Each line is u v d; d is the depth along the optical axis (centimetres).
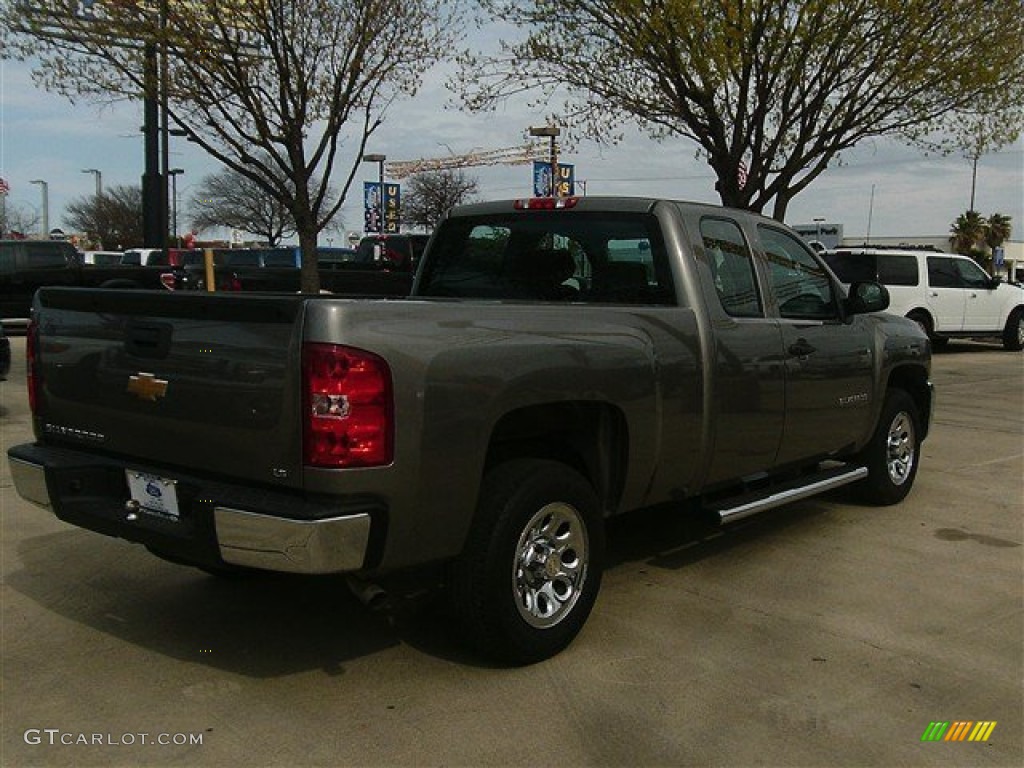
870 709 360
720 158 1212
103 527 384
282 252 2219
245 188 5088
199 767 312
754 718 351
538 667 392
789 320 538
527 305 388
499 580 371
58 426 423
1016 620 452
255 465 342
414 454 336
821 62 1162
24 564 516
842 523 625
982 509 668
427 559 353
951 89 1233
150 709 352
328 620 441
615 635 427
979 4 1127
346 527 323
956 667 398
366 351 325
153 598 468
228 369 346
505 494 374
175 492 363
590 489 412
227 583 491
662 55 1143
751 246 527
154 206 1611
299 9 1066
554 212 522
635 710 355
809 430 555
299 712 350
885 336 641
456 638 412
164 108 1112
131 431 386
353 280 1870
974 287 1878
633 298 486
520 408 385
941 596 485
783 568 527
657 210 481
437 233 582
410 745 328
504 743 330
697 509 495
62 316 414
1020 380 1474
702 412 464
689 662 398
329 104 1151
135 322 379
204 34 1034
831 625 443
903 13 1098
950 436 977
